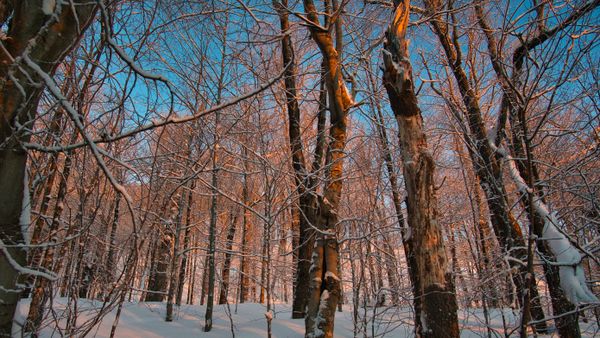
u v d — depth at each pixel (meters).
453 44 8.34
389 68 4.70
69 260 4.31
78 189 4.20
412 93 4.66
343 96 6.88
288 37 7.55
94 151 2.75
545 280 6.07
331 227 6.11
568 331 5.47
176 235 8.33
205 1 5.07
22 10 3.15
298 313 8.41
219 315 8.82
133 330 7.03
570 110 5.66
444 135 7.37
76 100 3.78
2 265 2.97
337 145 6.54
